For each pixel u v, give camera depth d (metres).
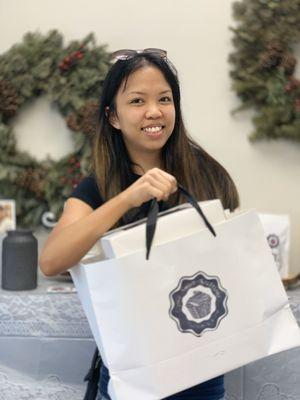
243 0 2.07
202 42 2.13
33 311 1.77
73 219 1.25
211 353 1.12
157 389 1.09
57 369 1.77
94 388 1.34
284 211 2.12
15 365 1.78
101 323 1.10
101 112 1.33
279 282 1.16
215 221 1.12
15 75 2.15
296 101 2.03
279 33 2.03
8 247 1.88
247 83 2.06
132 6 2.16
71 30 2.19
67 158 2.15
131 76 1.25
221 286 1.12
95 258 1.20
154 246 1.08
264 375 1.72
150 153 1.32
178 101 1.33
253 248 1.15
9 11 2.21
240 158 2.13
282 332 1.17
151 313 1.09
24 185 2.16
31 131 2.22
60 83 2.13
